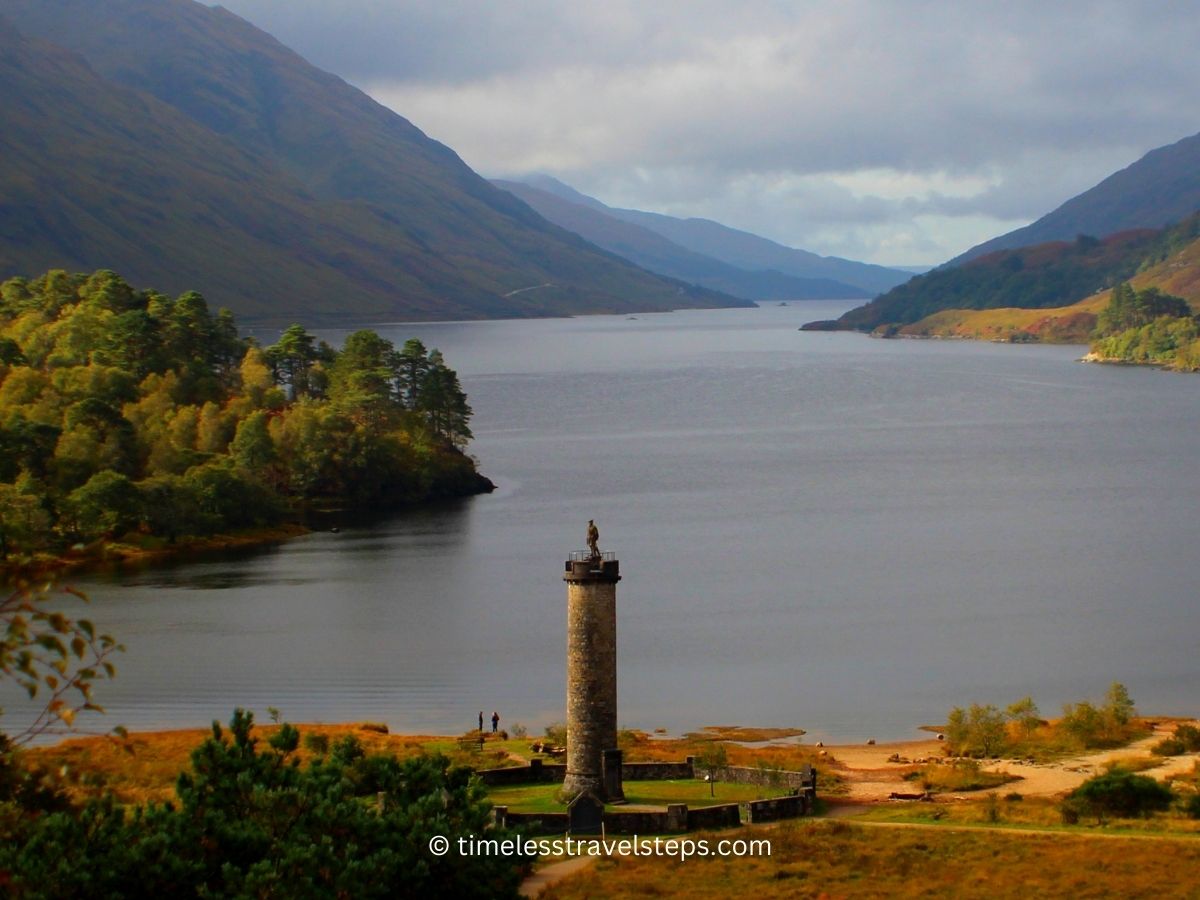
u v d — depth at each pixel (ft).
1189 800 308.60
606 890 247.50
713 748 354.95
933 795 332.60
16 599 110.73
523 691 469.57
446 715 438.81
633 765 332.19
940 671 492.13
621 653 522.88
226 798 198.39
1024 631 550.77
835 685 475.31
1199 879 254.27
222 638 542.16
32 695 109.29
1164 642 529.86
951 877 257.75
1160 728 412.57
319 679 481.46
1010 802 318.24
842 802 320.29
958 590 628.28
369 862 188.44
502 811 281.33
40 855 173.99
